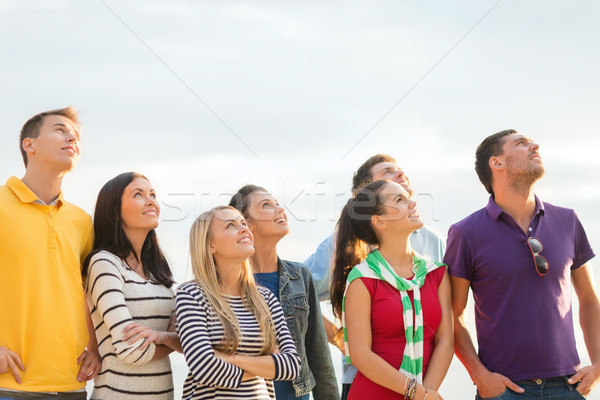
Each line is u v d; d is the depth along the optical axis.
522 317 3.03
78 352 2.73
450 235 3.23
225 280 2.89
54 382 2.62
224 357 2.65
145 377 2.72
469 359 3.11
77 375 2.73
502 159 3.19
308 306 3.35
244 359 2.67
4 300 2.62
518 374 3.01
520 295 3.05
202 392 2.66
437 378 2.90
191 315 2.70
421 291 3.00
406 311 2.93
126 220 2.92
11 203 2.72
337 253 3.24
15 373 2.55
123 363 2.72
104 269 2.78
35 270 2.66
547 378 3.00
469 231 3.18
